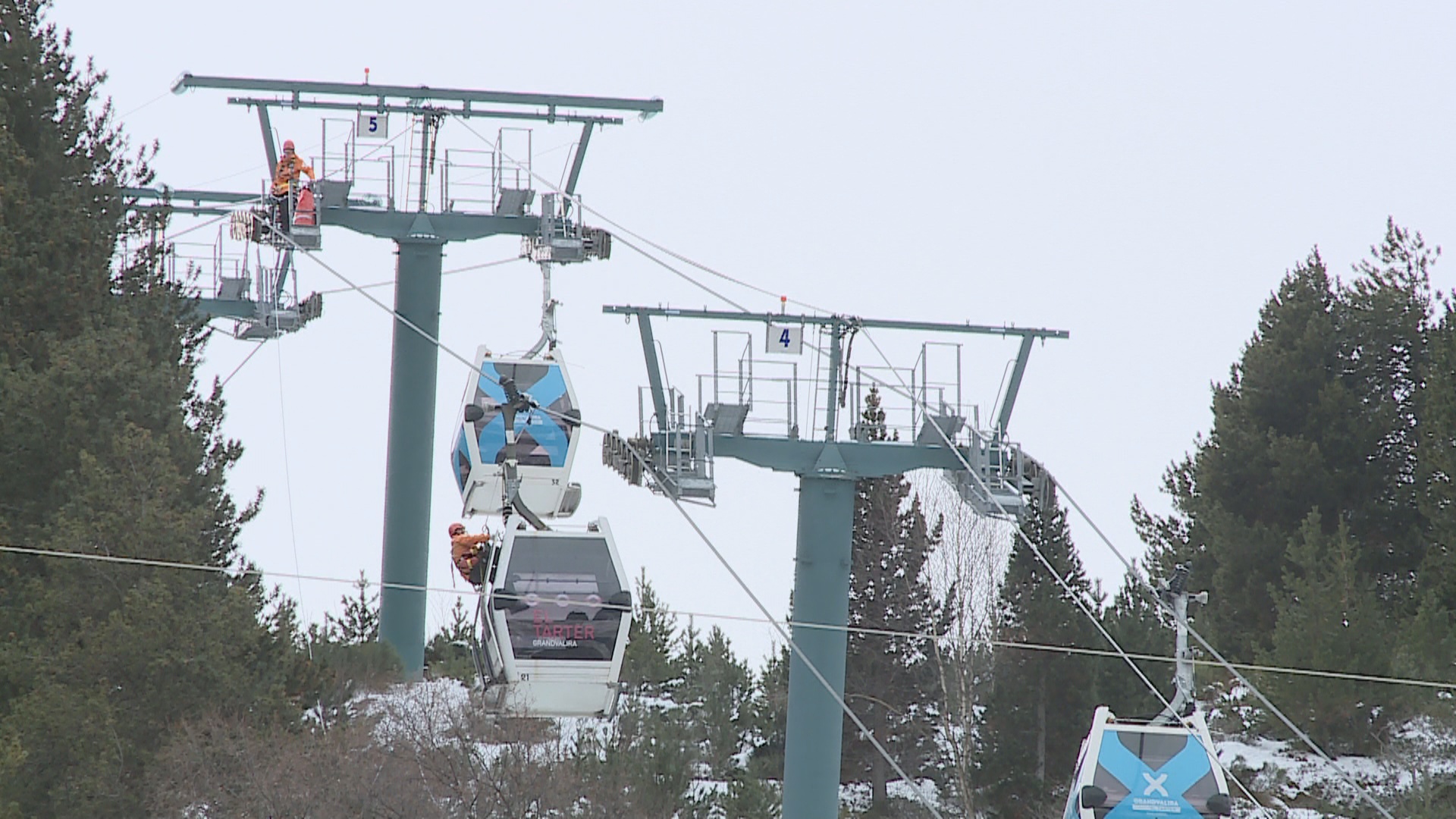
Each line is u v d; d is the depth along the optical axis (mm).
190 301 162250
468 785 140875
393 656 189500
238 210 190750
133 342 136375
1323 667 173875
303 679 138000
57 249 142125
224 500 140500
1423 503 196750
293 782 124375
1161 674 185375
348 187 193000
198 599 125312
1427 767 162500
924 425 143625
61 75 158750
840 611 144500
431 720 149625
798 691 144750
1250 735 185625
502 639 97125
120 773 116125
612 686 98000
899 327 142250
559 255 192000
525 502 126812
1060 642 185625
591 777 158375
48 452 129125
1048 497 140750
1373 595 182250
